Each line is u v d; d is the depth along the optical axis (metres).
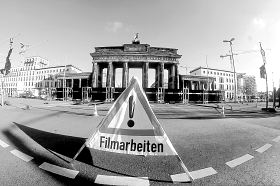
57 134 5.65
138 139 3.04
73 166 3.25
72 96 39.44
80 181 2.73
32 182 2.67
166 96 37.25
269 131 6.70
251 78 90.88
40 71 91.38
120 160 3.57
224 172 3.10
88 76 55.62
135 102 3.18
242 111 15.91
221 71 86.50
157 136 2.99
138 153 3.00
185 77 57.16
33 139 5.01
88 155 3.81
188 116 11.18
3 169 3.12
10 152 3.95
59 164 3.34
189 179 2.83
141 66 50.12
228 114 12.82
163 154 2.90
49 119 8.98
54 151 4.03
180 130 6.61
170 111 15.26
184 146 4.61
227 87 86.81
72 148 4.25
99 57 45.91
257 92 90.25
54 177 2.84
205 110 16.61
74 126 7.08
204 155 3.95
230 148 4.48
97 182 2.71
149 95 38.38
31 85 93.38
